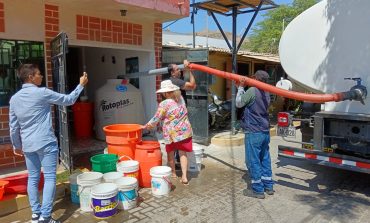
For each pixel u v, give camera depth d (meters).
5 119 5.68
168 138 5.43
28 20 5.78
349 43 4.96
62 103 4.11
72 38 6.39
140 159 5.22
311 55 5.40
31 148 3.93
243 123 5.01
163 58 8.43
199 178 5.79
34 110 3.91
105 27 6.91
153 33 7.87
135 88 8.05
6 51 5.64
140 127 5.49
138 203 4.70
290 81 5.98
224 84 13.17
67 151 5.07
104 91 7.86
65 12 6.25
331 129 5.00
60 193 4.87
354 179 5.73
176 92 5.38
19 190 4.54
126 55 8.55
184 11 6.98
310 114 5.98
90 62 10.00
